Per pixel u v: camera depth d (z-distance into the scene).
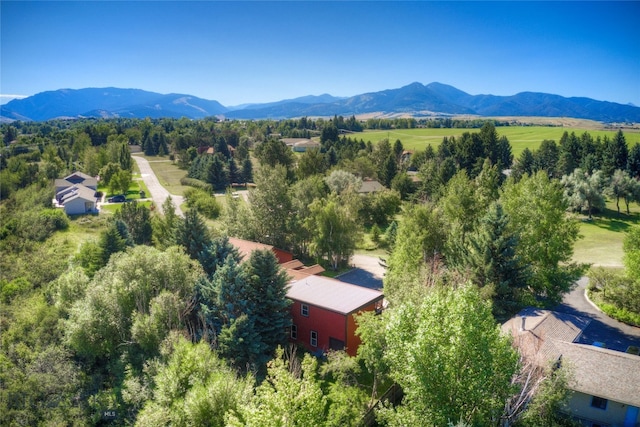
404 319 19.80
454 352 16.28
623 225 73.12
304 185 68.75
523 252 39.84
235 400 20.50
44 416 26.53
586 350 25.48
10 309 41.41
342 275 52.81
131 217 58.03
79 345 30.41
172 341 27.05
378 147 118.81
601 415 23.22
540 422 18.97
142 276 33.09
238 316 30.70
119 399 27.16
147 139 166.38
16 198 87.12
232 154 152.50
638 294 36.69
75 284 36.41
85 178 102.62
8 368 29.94
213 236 50.44
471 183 54.97
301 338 34.41
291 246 59.88
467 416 16.73
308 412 16.47
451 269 38.66
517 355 17.98
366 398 25.53
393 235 62.12
